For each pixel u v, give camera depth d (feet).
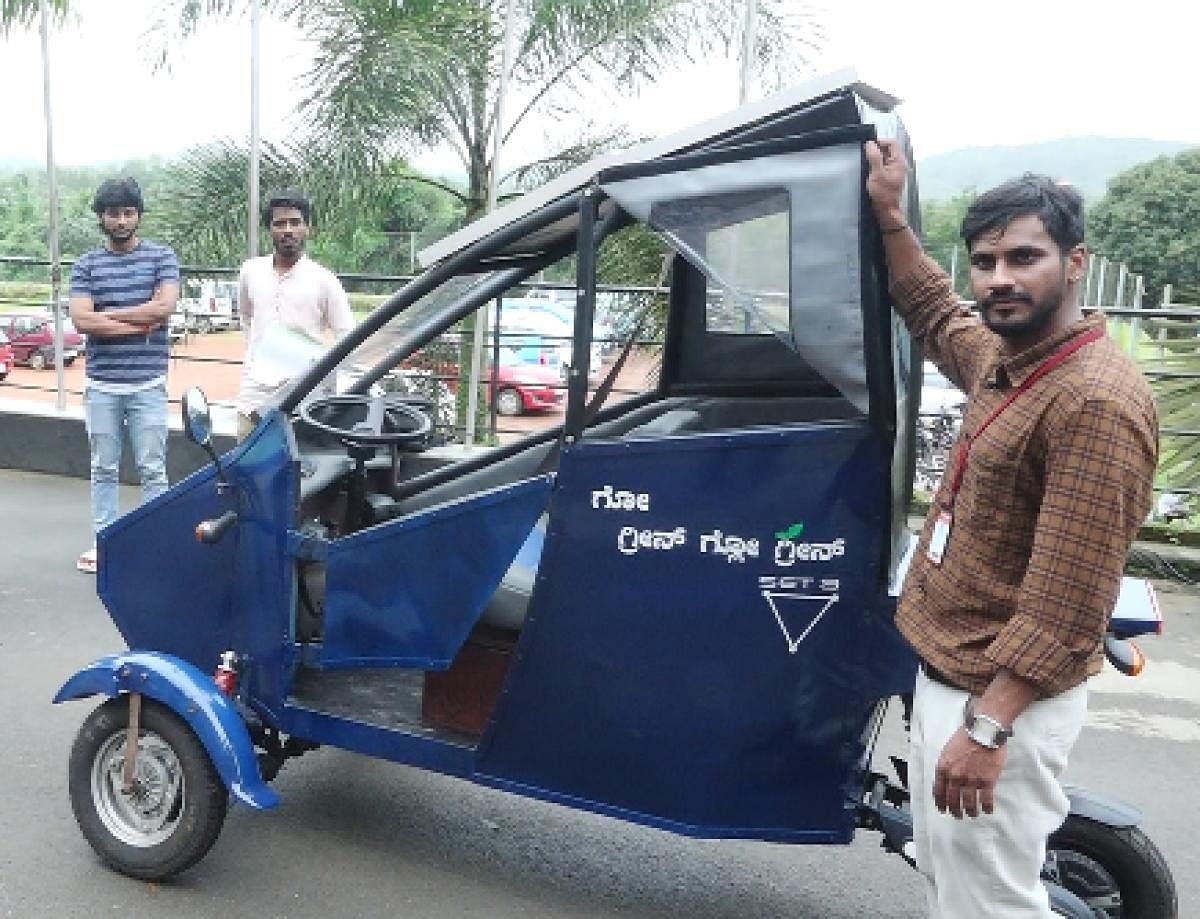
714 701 9.14
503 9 28.91
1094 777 14.12
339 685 11.56
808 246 8.41
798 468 8.70
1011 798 7.32
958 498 7.52
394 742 10.49
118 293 18.80
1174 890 9.29
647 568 9.12
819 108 9.10
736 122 9.11
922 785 7.79
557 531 9.29
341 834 11.93
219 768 10.13
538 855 11.73
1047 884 8.91
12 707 14.80
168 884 10.87
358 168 27.94
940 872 7.73
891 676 8.89
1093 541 6.68
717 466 8.83
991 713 6.89
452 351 26.14
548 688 9.62
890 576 8.86
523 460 12.44
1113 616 9.41
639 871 11.53
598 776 9.66
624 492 9.07
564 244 10.64
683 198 8.71
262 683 11.00
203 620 11.41
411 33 27.55
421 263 10.07
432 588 9.98
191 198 29.22
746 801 9.29
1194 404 22.09
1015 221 6.93
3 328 41.75
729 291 8.63
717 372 12.16
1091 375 6.79
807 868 11.72
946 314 8.49
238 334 29.45
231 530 11.05
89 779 11.01
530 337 25.98
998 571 7.27
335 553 10.34
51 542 22.53
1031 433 6.94
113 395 19.21
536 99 29.35
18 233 34.09
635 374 13.15
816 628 8.87
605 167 9.07
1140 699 16.67
